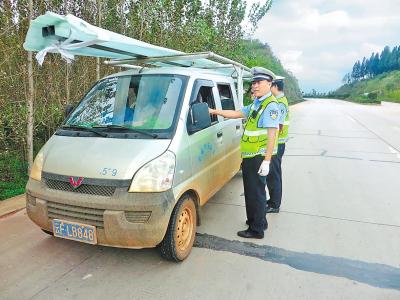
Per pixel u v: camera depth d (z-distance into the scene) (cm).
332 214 443
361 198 507
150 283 286
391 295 273
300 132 1305
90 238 278
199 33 1054
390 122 1798
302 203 485
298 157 803
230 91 485
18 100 552
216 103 418
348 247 352
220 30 1357
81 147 302
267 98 341
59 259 323
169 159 286
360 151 883
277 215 439
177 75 364
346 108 3609
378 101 5525
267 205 453
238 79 515
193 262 320
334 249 348
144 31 834
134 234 268
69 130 335
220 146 411
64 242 356
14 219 412
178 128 312
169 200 278
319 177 624
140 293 273
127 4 805
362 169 684
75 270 305
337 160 769
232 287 282
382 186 567
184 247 321
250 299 267
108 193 271
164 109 329
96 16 692
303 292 276
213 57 400
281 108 421
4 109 538
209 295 271
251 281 290
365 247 352
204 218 427
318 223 414
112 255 331
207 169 365
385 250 346
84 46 298
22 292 273
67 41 290
